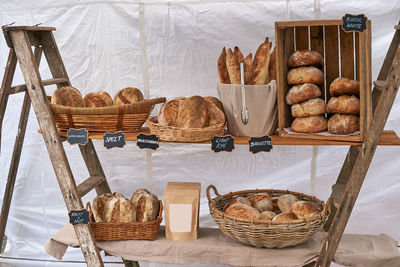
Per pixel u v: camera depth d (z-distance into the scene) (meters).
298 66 2.06
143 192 2.39
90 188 2.45
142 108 2.11
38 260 3.02
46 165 3.01
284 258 2.12
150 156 2.78
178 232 2.22
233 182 2.83
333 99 1.96
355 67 2.09
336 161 2.73
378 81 2.06
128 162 2.88
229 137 1.96
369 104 1.88
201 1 2.54
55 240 2.34
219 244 2.19
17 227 3.06
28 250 3.05
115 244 2.24
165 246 2.21
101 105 2.17
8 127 2.99
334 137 1.92
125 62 2.71
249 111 2.04
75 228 2.22
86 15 2.69
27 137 3.00
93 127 2.10
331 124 1.94
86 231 2.21
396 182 2.72
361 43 1.82
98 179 2.60
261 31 2.56
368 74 1.86
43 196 3.05
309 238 2.13
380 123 1.84
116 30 2.67
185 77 2.66
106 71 2.73
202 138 1.98
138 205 2.27
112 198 2.28
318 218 2.07
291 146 2.74
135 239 2.24
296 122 2.00
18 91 2.32
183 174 2.86
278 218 2.10
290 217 2.10
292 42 2.10
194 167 2.85
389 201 2.74
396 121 2.64
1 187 3.05
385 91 1.81
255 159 2.79
